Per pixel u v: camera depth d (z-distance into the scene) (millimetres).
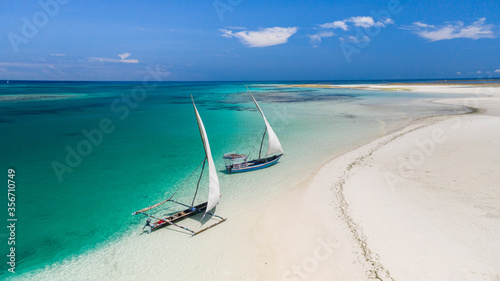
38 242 14570
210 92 123312
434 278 10648
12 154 29109
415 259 11688
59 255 13547
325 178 21109
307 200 17828
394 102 68125
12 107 66562
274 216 16250
